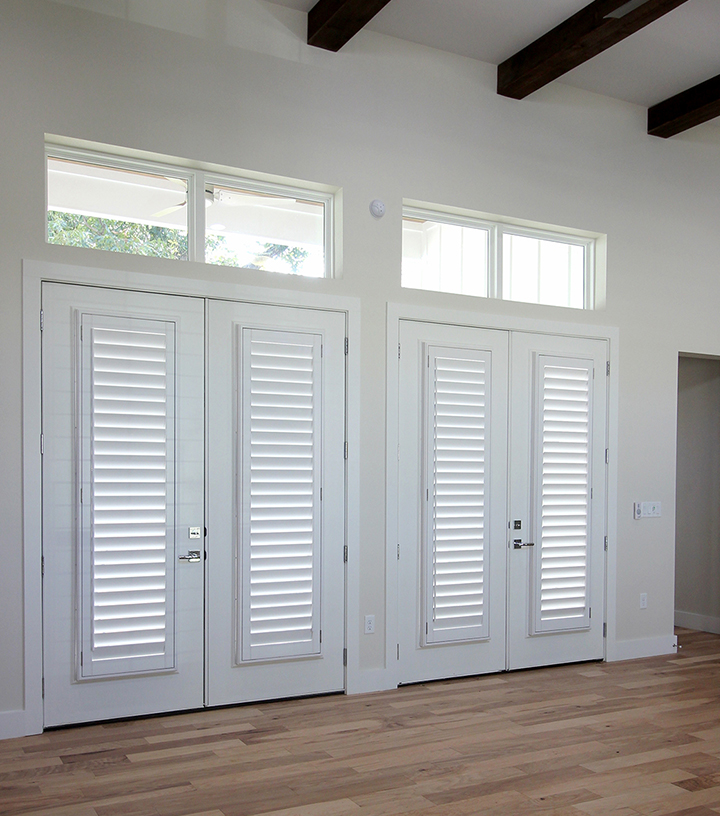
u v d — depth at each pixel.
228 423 4.02
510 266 5.00
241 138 4.09
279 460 4.13
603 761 3.36
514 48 4.64
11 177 3.57
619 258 5.27
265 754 3.37
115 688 3.76
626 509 5.24
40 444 3.60
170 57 3.93
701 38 4.48
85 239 3.85
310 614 4.20
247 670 4.06
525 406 4.89
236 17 4.10
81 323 3.70
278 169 4.18
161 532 3.85
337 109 4.36
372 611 4.37
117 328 3.78
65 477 3.66
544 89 5.02
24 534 3.56
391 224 4.49
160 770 3.18
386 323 4.45
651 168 5.42
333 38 4.21
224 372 4.02
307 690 4.20
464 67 4.75
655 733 3.73
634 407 5.29
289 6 4.23
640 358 5.32
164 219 4.04
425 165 4.60
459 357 4.68
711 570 6.05
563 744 3.56
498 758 3.38
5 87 3.57
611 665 5.04
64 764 3.23
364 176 4.41
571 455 5.02
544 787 3.08
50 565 3.62
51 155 3.78
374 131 4.45
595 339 5.15
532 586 4.88
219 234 4.16
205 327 3.98
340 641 4.29
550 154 5.02
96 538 3.72
